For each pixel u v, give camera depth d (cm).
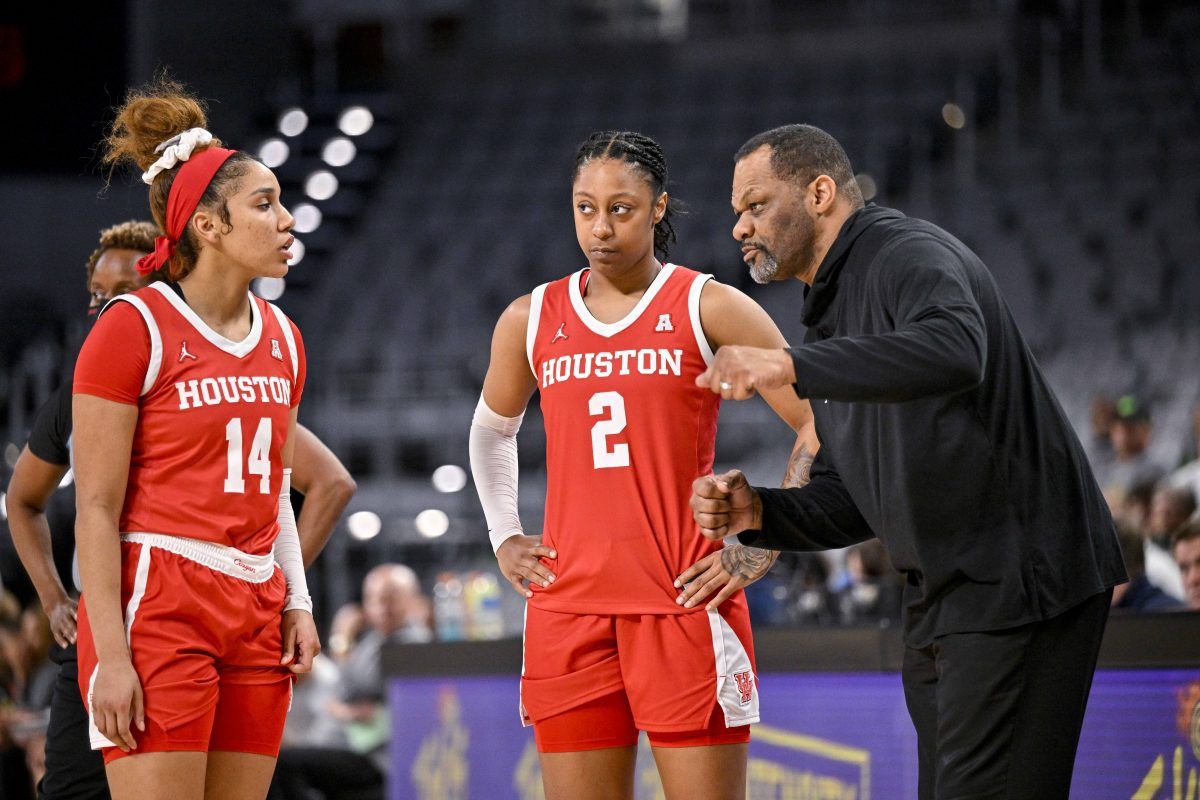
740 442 2562
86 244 2717
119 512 623
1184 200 2867
